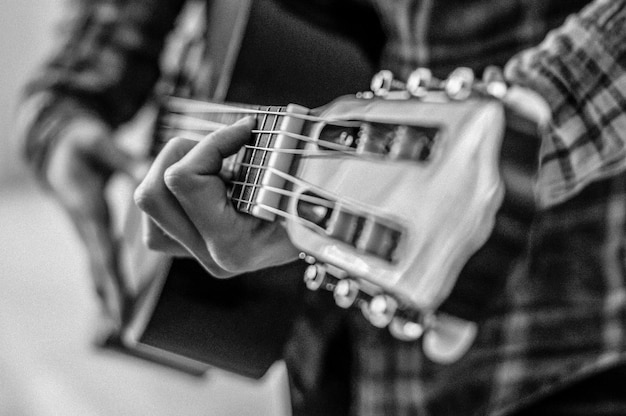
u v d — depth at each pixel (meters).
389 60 0.78
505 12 0.69
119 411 1.65
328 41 0.75
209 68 0.84
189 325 0.76
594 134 0.56
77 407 1.68
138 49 1.05
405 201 0.49
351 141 0.53
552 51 0.56
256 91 0.73
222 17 0.80
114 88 1.04
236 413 1.58
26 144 1.07
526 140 0.48
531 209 0.48
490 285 0.48
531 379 0.72
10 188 2.35
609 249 0.68
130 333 0.94
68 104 1.04
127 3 1.05
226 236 0.54
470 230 0.47
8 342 1.88
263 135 0.54
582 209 0.69
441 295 0.48
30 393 1.75
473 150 0.47
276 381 1.55
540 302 0.71
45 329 1.89
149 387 1.69
